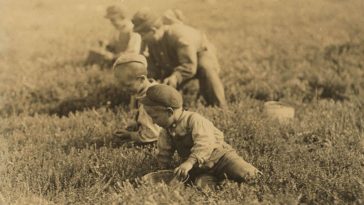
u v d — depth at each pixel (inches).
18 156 179.3
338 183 149.3
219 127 195.9
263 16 372.8
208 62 232.5
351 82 261.7
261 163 165.6
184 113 157.5
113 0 326.6
